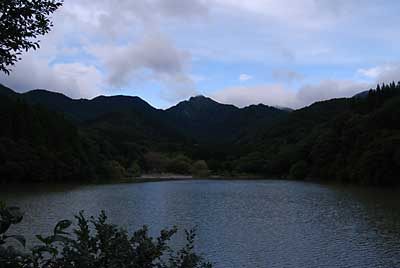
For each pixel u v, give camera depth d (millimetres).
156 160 141750
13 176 80188
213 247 27516
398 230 32781
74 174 93688
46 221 35312
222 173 135500
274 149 139875
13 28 4652
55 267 3875
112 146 135625
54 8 4898
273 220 38719
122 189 75062
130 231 31953
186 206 49625
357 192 66500
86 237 4199
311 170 105312
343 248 27328
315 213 42969
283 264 23797
